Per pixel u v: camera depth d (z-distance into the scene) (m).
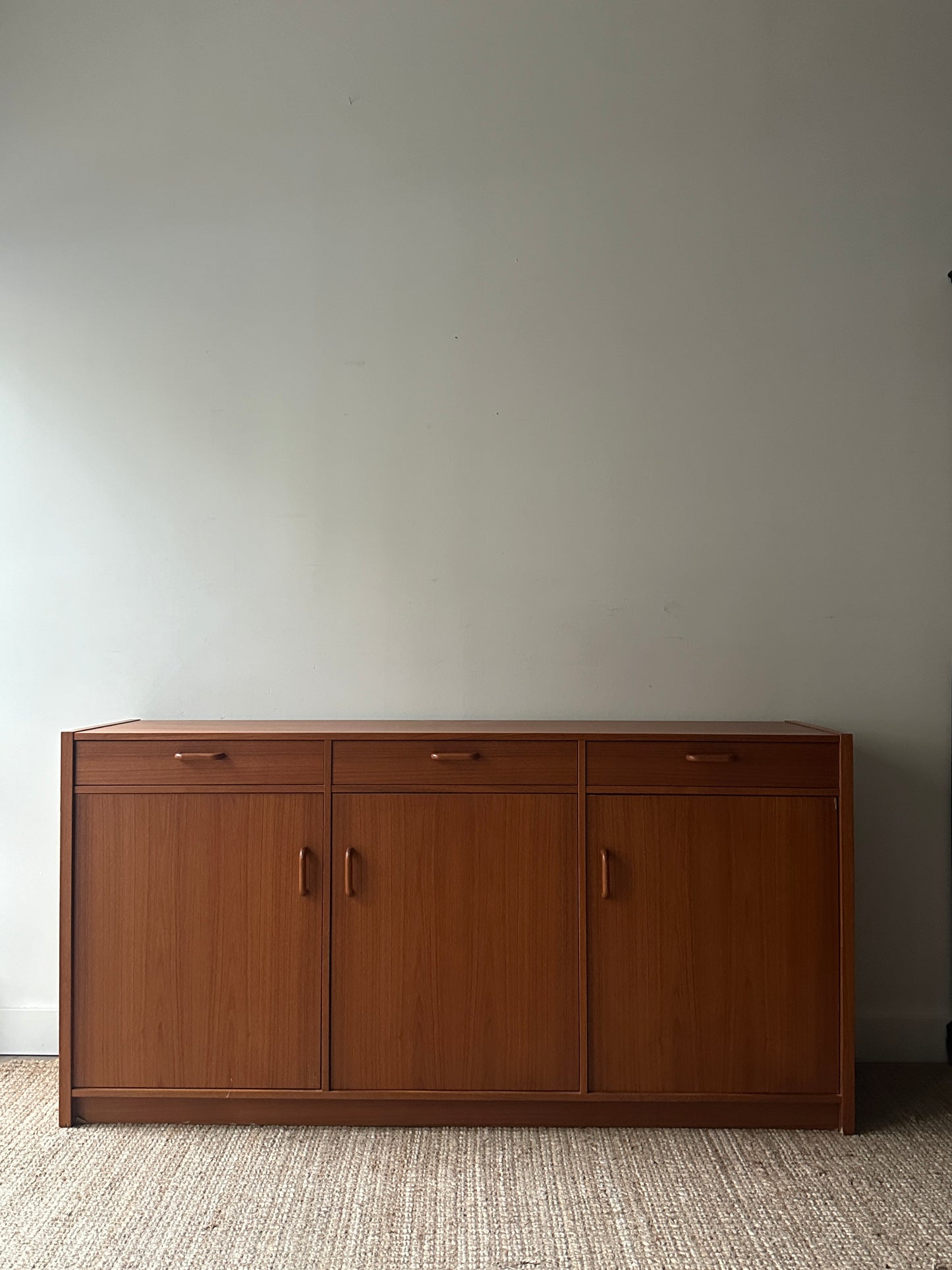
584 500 2.77
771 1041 2.28
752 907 2.29
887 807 2.74
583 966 2.29
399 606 2.78
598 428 2.77
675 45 2.77
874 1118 2.35
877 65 2.75
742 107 2.76
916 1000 2.73
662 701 2.75
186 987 2.31
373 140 2.79
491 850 2.31
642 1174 2.08
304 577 2.79
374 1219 1.92
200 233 2.80
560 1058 2.29
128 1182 2.05
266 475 2.79
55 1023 2.75
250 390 2.80
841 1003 2.28
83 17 2.81
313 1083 2.30
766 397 2.76
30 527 2.79
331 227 2.79
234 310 2.80
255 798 2.33
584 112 2.78
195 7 2.81
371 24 2.79
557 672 2.76
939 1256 1.80
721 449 2.76
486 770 2.32
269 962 2.31
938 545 2.74
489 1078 2.29
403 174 2.79
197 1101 2.33
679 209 2.77
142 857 2.33
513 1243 1.84
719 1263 1.78
